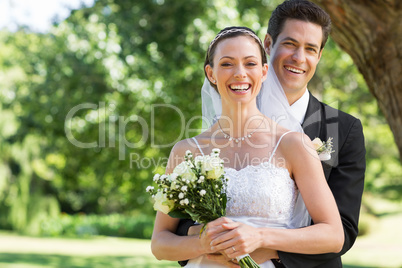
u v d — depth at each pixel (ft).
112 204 159.63
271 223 11.59
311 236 10.93
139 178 59.72
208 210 11.25
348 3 16.99
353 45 17.95
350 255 78.69
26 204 129.70
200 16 51.93
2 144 120.98
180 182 11.13
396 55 16.84
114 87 55.62
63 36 60.64
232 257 10.72
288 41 13.87
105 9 58.13
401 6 16.37
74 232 139.64
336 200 12.85
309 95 14.49
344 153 13.50
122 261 71.26
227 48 11.88
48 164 87.25
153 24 54.85
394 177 103.45
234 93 11.95
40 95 61.21
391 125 17.85
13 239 114.21
